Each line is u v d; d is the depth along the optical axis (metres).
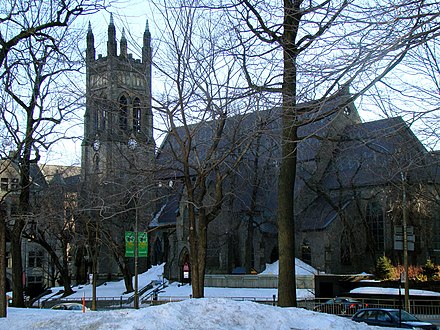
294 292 24.77
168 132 29.48
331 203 74.31
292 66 18.86
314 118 17.45
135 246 53.59
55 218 58.00
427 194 56.28
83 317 18.59
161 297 69.69
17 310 33.56
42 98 35.16
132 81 34.78
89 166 89.62
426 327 30.78
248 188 82.50
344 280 55.94
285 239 24.89
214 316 16.94
